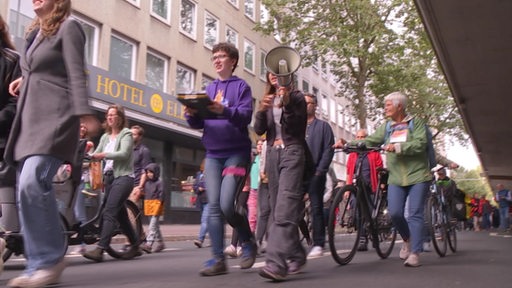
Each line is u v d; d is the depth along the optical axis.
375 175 6.78
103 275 4.74
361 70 26.14
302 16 25.42
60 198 5.53
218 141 4.60
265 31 26.09
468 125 22.28
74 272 5.00
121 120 6.50
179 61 22.73
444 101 28.00
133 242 6.67
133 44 20.11
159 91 20.19
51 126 3.53
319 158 6.61
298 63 4.05
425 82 26.38
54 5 3.63
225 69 4.79
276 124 4.54
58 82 3.61
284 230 4.27
